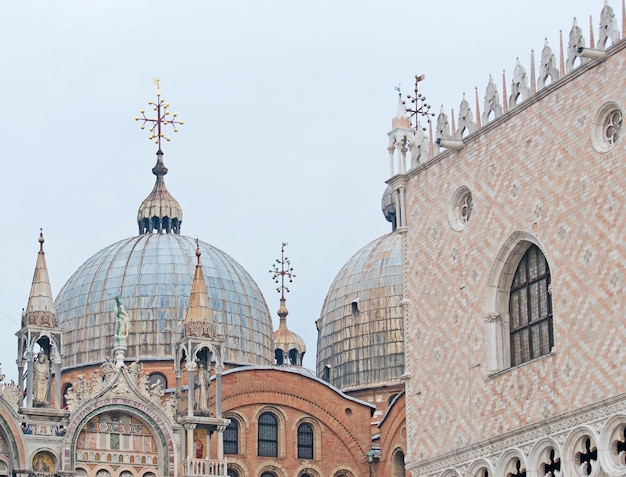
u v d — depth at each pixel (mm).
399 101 94375
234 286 123562
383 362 125062
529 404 72812
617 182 68750
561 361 71000
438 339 80625
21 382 88625
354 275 130125
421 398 81500
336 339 128625
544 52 74875
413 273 83750
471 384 77250
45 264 90688
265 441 108000
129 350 117812
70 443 87875
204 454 93188
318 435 109562
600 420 68125
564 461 69938
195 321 93500
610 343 67938
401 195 85562
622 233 68125
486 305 76812
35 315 88938
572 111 72250
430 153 83812
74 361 119188
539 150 74312
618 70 69500
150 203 129000
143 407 90812
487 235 77500
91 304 120250
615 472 66750
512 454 73812
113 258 123188
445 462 78688
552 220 72750
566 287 71312
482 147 78875
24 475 85938
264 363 122938
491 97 78750
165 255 122688
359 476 109625
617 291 68000
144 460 90375
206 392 93188
